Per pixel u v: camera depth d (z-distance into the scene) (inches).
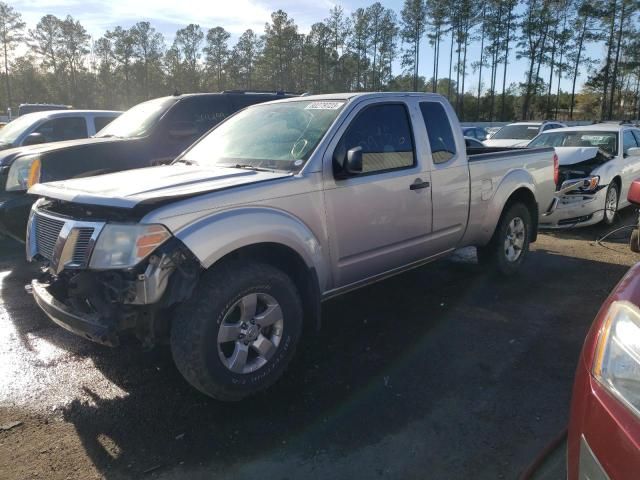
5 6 2893.7
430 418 123.6
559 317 185.3
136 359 155.4
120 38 3275.1
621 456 63.5
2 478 104.0
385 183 162.2
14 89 3078.2
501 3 2411.4
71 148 249.1
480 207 203.5
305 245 139.2
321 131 153.8
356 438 116.3
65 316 122.3
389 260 170.1
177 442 115.5
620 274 237.1
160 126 282.7
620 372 69.9
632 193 170.7
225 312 121.4
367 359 154.5
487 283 223.6
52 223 131.2
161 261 113.4
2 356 157.4
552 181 247.0
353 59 2920.8
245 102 321.7
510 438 115.4
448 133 190.9
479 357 154.9
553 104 2817.4
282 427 120.8
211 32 3262.8
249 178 137.0
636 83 3243.1
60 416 126.0
